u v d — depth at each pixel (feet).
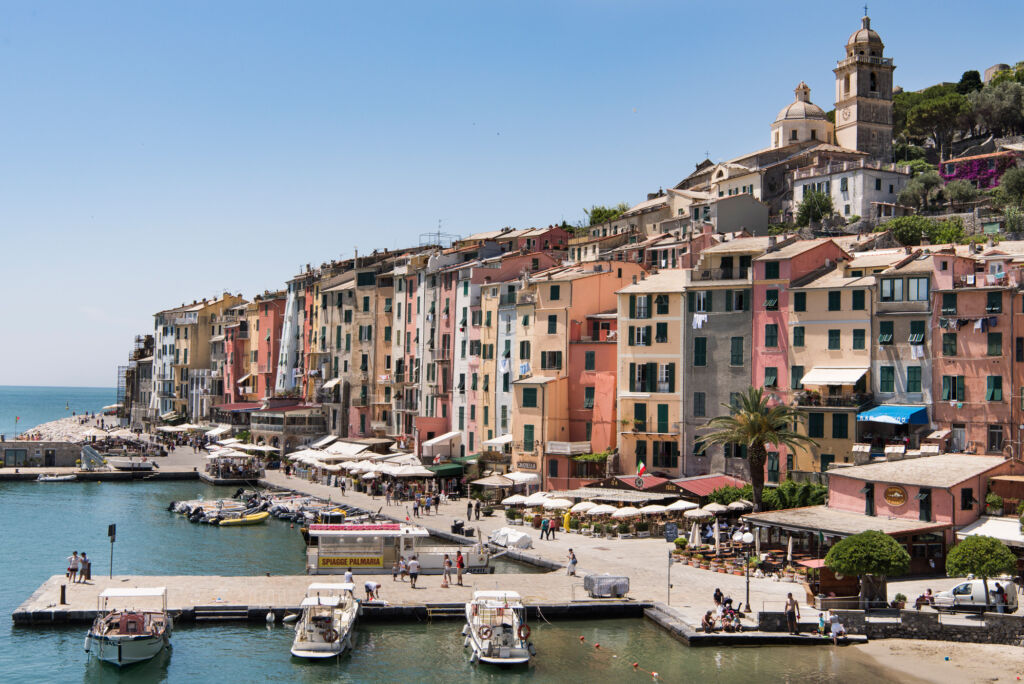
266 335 588.91
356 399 476.54
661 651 180.65
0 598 216.74
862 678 163.84
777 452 291.38
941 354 266.57
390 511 327.67
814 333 290.76
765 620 187.01
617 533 274.57
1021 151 557.33
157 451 546.67
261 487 421.18
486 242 440.86
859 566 187.73
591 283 350.84
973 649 179.52
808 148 593.01
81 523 324.60
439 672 171.42
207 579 221.25
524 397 346.13
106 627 176.65
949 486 221.87
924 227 463.01
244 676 168.25
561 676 168.66
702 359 311.88
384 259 498.28
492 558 261.03
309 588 193.57
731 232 430.61
